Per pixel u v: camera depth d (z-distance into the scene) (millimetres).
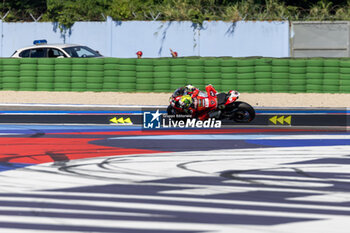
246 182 20906
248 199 18375
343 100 51438
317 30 75938
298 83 55125
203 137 33188
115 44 79125
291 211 17016
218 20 77000
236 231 15055
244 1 80250
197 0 79875
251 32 76562
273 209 17219
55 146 29781
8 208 17156
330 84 55188
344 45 75750
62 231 15047
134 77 56219
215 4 81500
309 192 19422
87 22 79312
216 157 26312
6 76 57906
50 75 57219
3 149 28703
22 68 57625
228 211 16938
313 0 81688
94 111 44938
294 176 22047
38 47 59500
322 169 23469
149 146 29750
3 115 43406
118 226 15438
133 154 27125
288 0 82250
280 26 76062
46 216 16359
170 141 31562
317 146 29891
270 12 78312
